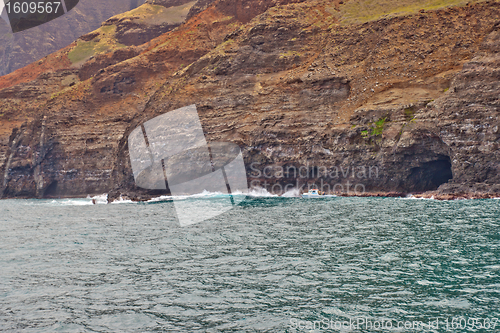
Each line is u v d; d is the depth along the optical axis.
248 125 81.38
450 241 25.94
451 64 69.94
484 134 56.31
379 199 58.00
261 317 15.85
